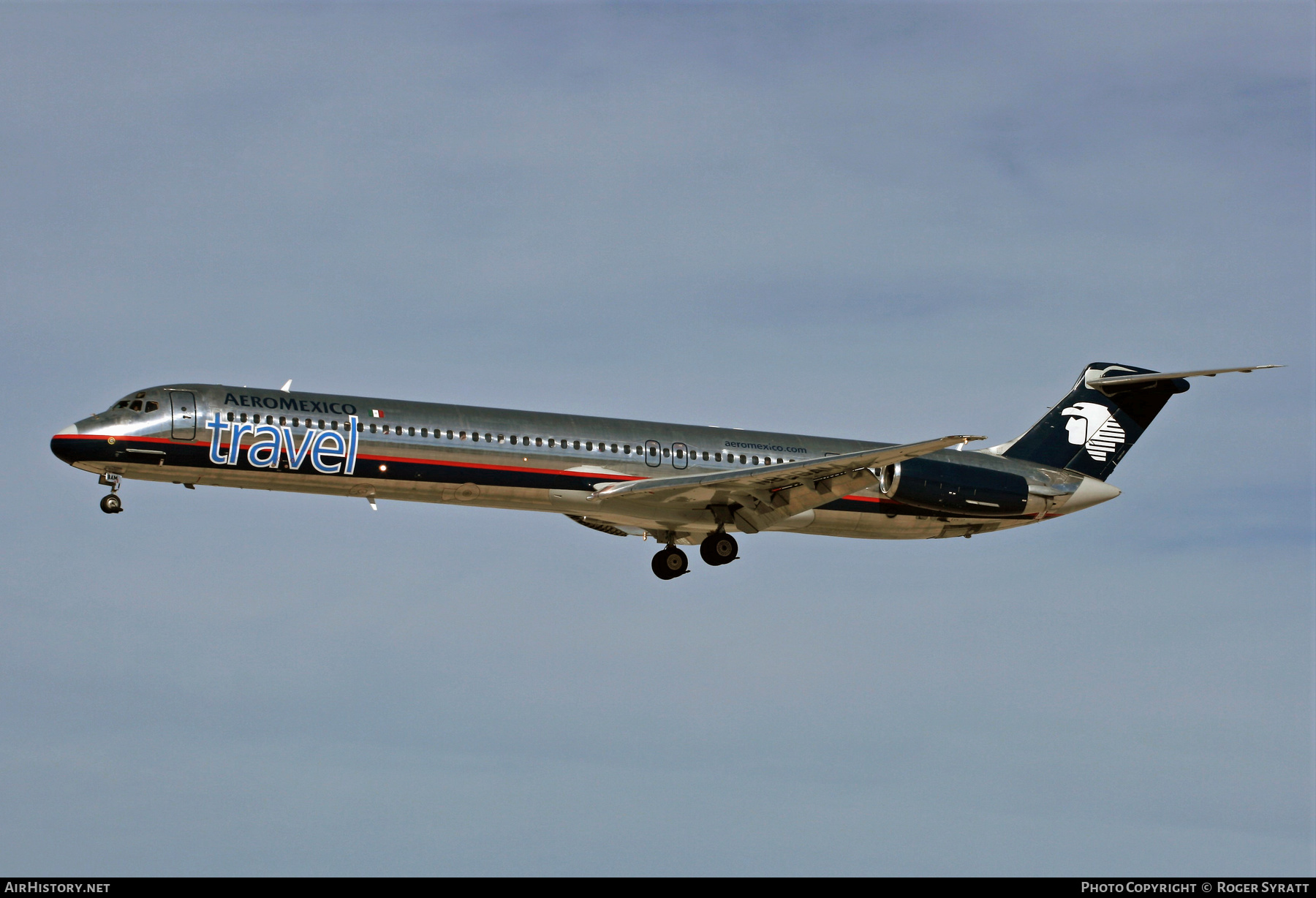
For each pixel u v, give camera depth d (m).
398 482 123.25
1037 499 147.25
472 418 126.81
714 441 137.38
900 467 140.25
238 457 118.25
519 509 130.75
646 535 144.62
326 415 121.62
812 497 132.38
